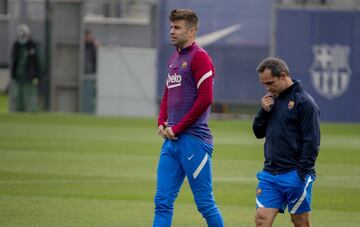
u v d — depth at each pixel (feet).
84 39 379.14
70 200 147.95
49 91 377.30
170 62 105.09
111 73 368.07
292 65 353.92
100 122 329.52
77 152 224.12
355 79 354.95
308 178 96.68
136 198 151.64
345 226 129.08
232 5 352.69
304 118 96.17
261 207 97.45
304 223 98.58
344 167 205.16
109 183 169.89
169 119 104.53
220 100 357.00
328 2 397.60
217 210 104.53
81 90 377.91
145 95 367.66
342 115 356.38
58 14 374.43
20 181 169.48
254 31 353.92
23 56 371.15
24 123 316.40
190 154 102.83
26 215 132.87
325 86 354.33
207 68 101.81
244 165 204.44
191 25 102.58
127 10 468.75
